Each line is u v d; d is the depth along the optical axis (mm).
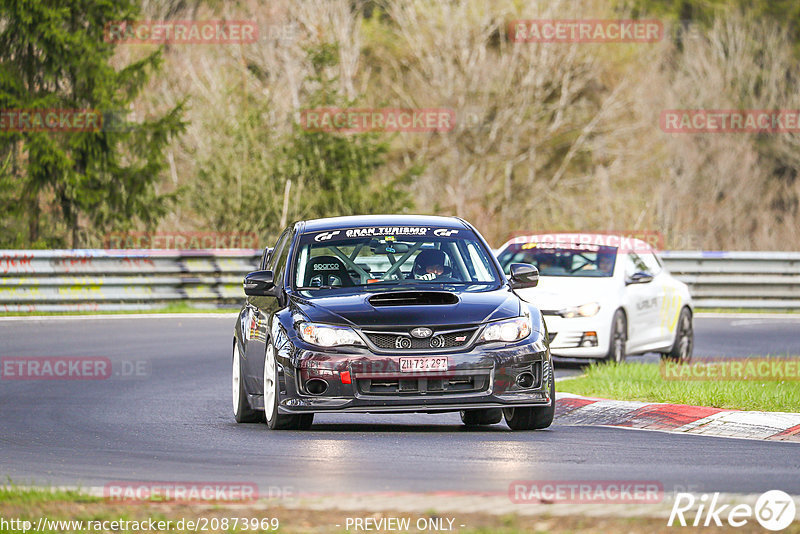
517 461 29797
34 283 83000
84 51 114438
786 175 193500
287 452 31766
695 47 196125
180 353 63375
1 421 40750
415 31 178000
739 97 191125
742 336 76312
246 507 22641
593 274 59125
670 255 95750
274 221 116688
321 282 37969
